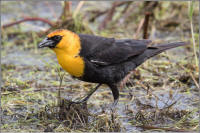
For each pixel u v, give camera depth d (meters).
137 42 11.15
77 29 16.38
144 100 11.59
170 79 12.91
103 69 10.66
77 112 10.12
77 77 10.70
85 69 10.46
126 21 17.53
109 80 10.85
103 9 18.59
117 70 10.91
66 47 10.19
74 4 19.50
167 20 17.20
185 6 17.47
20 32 17.28
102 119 9.89
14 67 14.28
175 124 9.90
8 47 16.23
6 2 20.17
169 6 17.58
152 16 17.42
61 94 12.06
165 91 12.13
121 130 9.66
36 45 16.23
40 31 16.69
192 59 13.91
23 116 10.59
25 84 12.54
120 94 12.09
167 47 11.29
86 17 18.17
